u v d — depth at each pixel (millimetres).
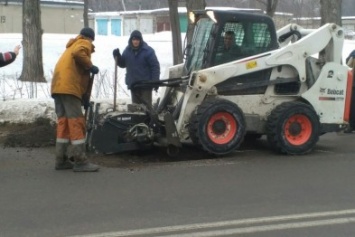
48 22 61125
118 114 10188
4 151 10758
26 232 6359
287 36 12234
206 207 7355
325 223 6734
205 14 11070
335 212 7180
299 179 8938
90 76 9523
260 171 9453
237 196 7902
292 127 10852
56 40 39344
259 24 10844
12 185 8391
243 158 10516
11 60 9773
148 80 11367
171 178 8891
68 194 7918
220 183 8617
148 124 10352
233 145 10461
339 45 11328
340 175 9250
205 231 6418
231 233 6355
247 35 10773
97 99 13867
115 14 72938
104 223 6680
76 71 9180
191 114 10359
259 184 8586
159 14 69188
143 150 10711
